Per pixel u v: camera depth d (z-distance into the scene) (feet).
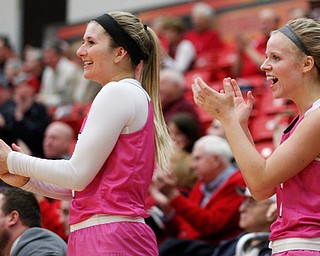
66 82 82.17
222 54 77.05
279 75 23.84
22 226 31.50
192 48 76.84
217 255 39.63
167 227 45.14
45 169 23.80
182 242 42.34
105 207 23.94
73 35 96.22
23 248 30.50
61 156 54.39
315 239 22.94
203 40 78.38
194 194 46.55
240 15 82.12
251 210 36.96
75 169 23.61
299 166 23.12
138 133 24.44
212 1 84.89
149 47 25.85
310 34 23.80
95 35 25.08
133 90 24.57
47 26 105.81
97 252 23.72
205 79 72.49
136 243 24.06
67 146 54.65
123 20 25.25
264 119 58.85
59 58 83.56
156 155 25.84
